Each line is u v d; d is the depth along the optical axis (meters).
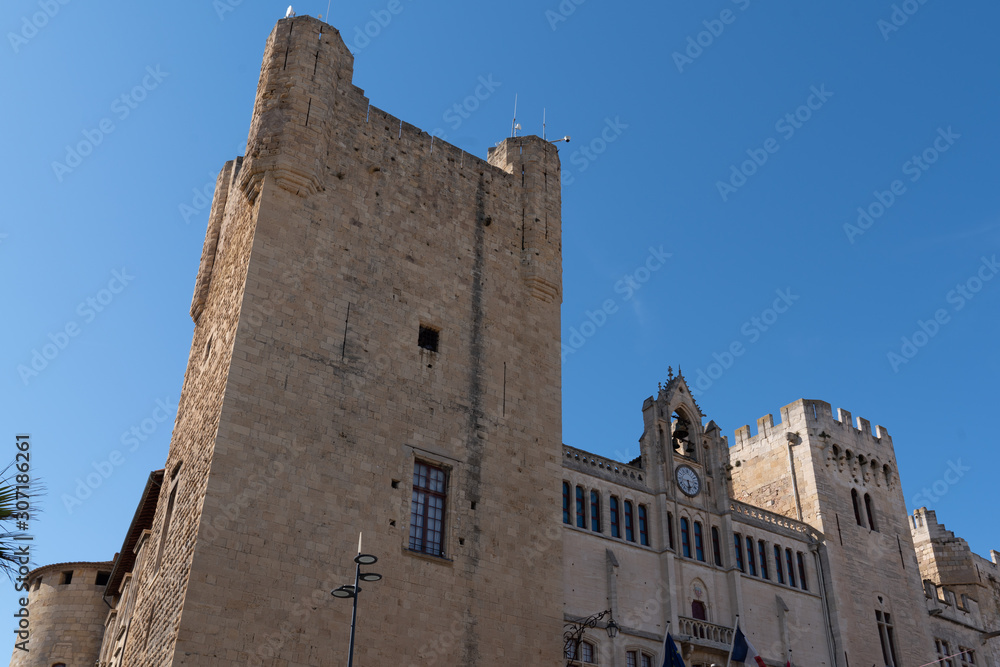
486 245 42.00
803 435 57.31
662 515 43.78
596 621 38.56
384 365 35.94
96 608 58.81
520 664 34.06
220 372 33.38
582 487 42.12
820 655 47.75
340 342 35.12
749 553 47.69
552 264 43.69
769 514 50.38
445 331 38.53
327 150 38.38
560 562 37.25
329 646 30.05
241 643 28.47
